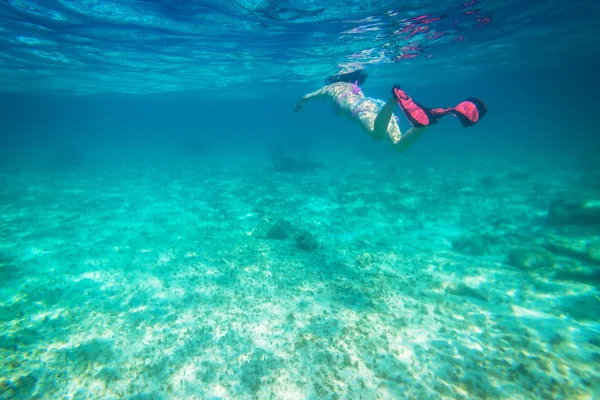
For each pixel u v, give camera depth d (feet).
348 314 18.71
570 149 80.53
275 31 43.39
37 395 13.52
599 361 14.55
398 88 11.20
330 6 35.09
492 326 17.40
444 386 13.56
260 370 14.56
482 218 36.37
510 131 163.63
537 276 22.33
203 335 17.16
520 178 55.21
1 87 99.81
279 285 22.22
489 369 14.39
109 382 14.16
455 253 27.40
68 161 83.56
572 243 24.85
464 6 38.75
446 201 43.78
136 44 48.44
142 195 51.24
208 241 30.89
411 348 15.80
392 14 38.86
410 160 82.99
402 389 13.46
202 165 85.46
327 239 31.22
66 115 371.35
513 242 28.25
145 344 16.60
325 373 14.30
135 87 100.32
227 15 36.86
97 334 17.48
